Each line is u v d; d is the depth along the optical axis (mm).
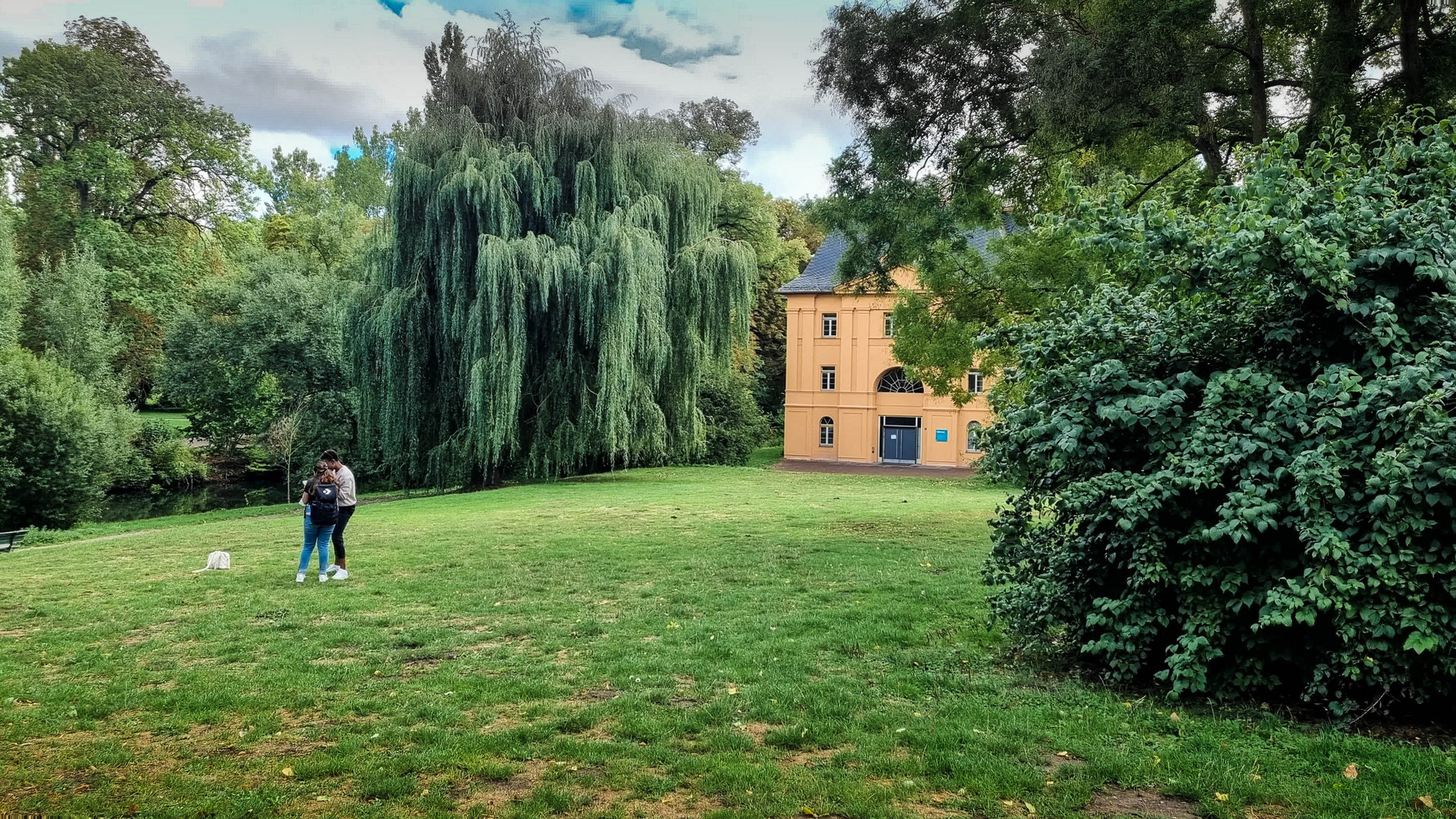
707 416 42531
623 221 26469
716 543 13828
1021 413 6473
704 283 28906
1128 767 4527
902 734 5027
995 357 17969
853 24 15945
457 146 25812
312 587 10062
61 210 40844
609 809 4070
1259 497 5180
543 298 25031
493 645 7344
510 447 27234
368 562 11953
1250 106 14195
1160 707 5570
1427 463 4797
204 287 39938
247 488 38500
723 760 4660
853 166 16953
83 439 26109
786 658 6703
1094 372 6066
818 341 48156
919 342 19062
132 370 44156
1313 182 6277
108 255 41719
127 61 45500
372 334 26297
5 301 30141
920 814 4039
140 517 30375
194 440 43156
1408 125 6492
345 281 39469
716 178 30609
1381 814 3971
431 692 5922
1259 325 6172
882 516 18438
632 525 16812
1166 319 6367
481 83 26875
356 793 4258
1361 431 5266
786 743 4953
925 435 45906
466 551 12875
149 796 4219
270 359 37438
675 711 5484
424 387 26875
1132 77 12789
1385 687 4930
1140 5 12977
